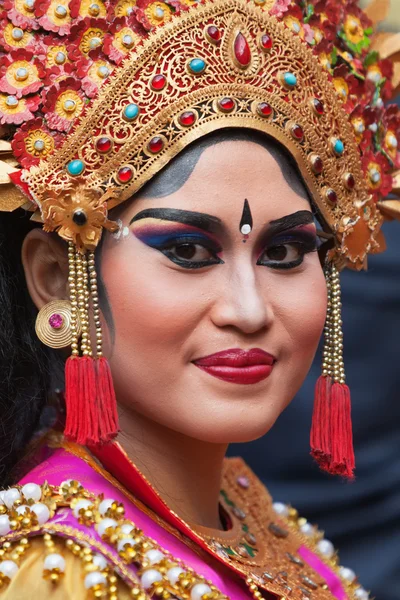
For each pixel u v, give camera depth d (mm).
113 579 2885
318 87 3371
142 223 3115
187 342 3131
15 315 3480
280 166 3209
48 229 3143
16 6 3254
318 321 3314
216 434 3164
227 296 3125
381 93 3762
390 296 5777
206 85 3133
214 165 3107
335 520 5859
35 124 3172
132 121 3119
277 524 4016
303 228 3264
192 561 3143
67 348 3457
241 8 3229
